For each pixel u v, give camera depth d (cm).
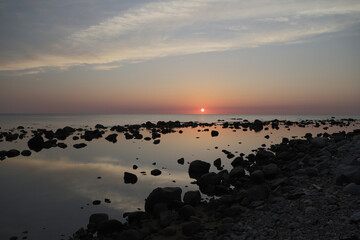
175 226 1060
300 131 5044
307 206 1018
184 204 1271
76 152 3075
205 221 1077
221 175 1795
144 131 5834
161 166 2278
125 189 1661
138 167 2256
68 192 1619
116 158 2664
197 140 4006
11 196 1553
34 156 2859
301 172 1475
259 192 1230
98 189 1669
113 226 1052
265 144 3334
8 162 2553
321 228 836
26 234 1077
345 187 1109
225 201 1219
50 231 1102
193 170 2045
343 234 782
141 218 1160
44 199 1498
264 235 849
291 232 845
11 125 7950
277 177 1531
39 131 5581
